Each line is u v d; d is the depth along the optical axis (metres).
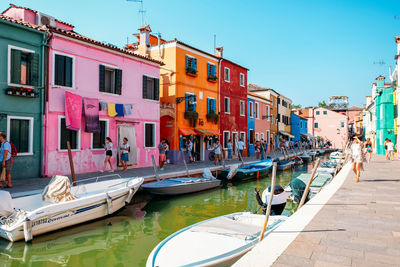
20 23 11.93
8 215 7.60
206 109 23.62
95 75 14.71
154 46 21.53
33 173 12.32
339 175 12.52
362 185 9.66
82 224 8.69
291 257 3.65
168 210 10.97
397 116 25.69
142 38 21.11
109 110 15.12
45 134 12.70
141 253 7.01
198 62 22.73
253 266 3.36
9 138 11.73
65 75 13.49
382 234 4.57
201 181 13.84
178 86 20.67
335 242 4.21
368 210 6.16
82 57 14.12
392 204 6.76
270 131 37.09
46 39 12.74
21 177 11.94
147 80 17.95
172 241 5.80
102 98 15.01
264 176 19.78
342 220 5.38
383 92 28.91
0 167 10.38
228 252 5.28
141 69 17.25
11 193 9.16
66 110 13.13
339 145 59.56
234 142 27.42
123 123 15.93
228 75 26.67
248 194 14.27
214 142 24.22
